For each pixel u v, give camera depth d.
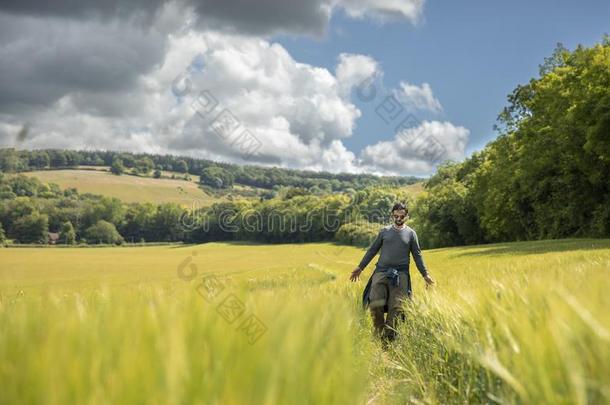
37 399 0.93
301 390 1.18
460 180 81.19
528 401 1.80
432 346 4.44
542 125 45.28
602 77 36.09
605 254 11.59
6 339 1.15
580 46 45.50
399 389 3.48
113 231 119.69
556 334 1.64
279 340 1.32
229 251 95.31
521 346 2.03
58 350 1.04
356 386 1.50
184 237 125.56
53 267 64.50
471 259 22.48
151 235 124.00
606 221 40.44
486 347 2.60
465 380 3.31
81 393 0.95
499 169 52.94
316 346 1.46
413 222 85.56
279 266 44.44
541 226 47.12
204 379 1.03
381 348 6.32
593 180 40.06
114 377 0.99
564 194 44.53
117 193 127.75
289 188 132.25
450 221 77.75
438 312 4.60
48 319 1.36
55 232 112.06
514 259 14.70
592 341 1.57
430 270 14.21
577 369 1.53
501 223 53.56
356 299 7.33
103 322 1.35
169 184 140.12
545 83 45.41
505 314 2.53
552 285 2.29
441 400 3.60
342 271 28.09
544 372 1.69
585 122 37.81
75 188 124.25
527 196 49.09
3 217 104.06
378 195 101.25
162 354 1.04
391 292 7.05
